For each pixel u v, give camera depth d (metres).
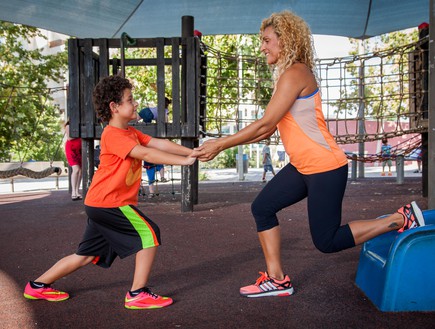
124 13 9.74
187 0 9.80
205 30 11.62
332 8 10.34
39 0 8.62
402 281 2.69
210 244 4.84
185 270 3.80
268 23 2.93
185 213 7.34
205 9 10.28
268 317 2.66
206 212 7.44
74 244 5.04
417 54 8.80
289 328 2.48
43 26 10.10
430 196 4.77
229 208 7.92
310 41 2.92
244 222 6.31
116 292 3.23
